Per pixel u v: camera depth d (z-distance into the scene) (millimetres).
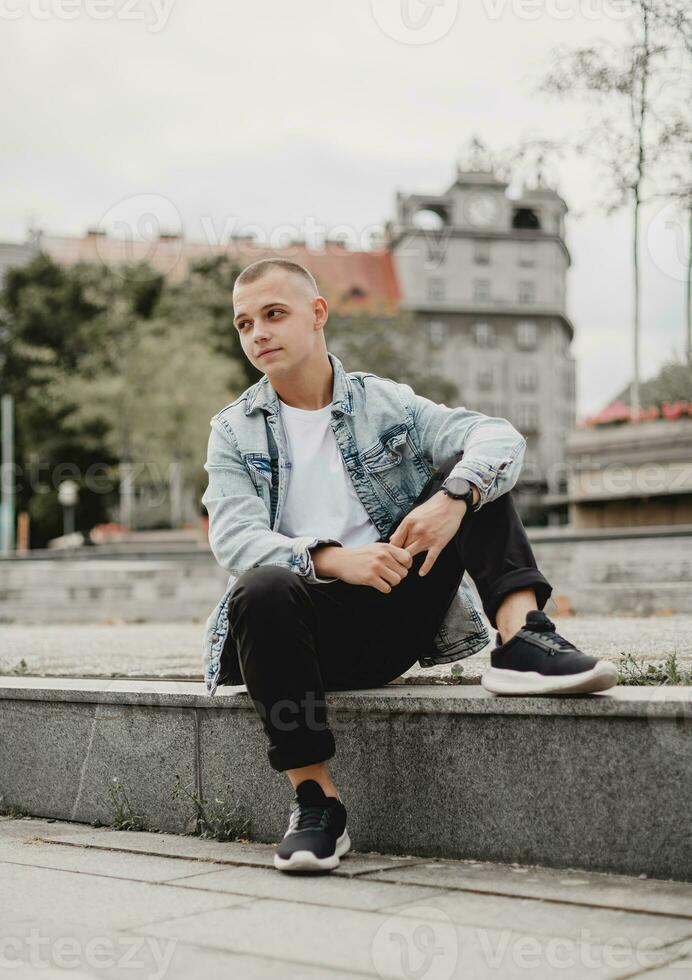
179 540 28328
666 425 12484
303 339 2518
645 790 2049
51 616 11711
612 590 8305
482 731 2250
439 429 2527
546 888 2008
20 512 39719
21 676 3531
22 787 3025
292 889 2080
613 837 2084
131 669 3814
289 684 2197
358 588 2385
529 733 2189
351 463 2531
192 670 3670
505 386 71188
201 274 35500
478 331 70500
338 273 67688
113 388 31172
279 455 2529
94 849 2543
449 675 2682
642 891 1956
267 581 2207
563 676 2117
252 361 2564
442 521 2229
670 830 2021
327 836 2219
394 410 2557
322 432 2566
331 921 1851
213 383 31812
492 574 2273
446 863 2250
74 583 11750
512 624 2248
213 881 2170
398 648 2473
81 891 2117
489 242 70062
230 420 2566
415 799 2336
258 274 2531
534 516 30750
